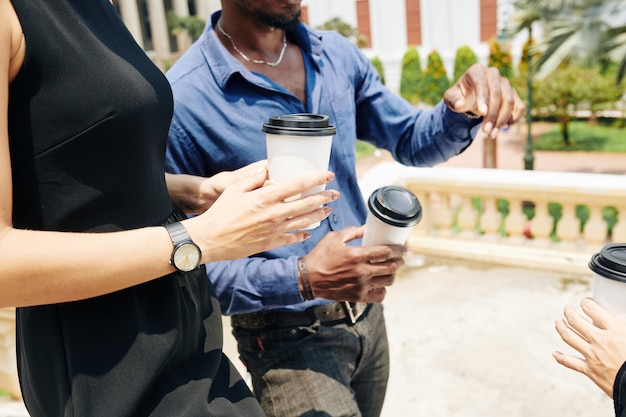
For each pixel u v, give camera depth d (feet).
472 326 13.57
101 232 3.34
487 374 11.66
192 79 5.53
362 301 5.27
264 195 3.30
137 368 3.45
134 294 3.49
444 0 85.71
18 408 9.84
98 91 3.12
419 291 15.56
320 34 6.36
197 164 5.62
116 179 3.32
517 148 64.44
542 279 15.81
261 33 5.78
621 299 3.91
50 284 2.87
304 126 3.84
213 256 3.29
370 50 92.02
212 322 4.31
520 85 65.00
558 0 48.47
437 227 18.53
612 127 68.39
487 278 16.08
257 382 6.08
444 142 6.21
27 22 2.91
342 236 5.22
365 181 16.43
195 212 4.82
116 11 3.70
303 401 5.71
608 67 62.85
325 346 5.90
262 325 5.88
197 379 3.86
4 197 2.84
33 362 3.61
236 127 5.55
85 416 3.35
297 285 5.20
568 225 16.62
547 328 13.26
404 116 6.64
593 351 3.92
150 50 75.61
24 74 2.97
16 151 3.07
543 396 10.89
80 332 3.36
